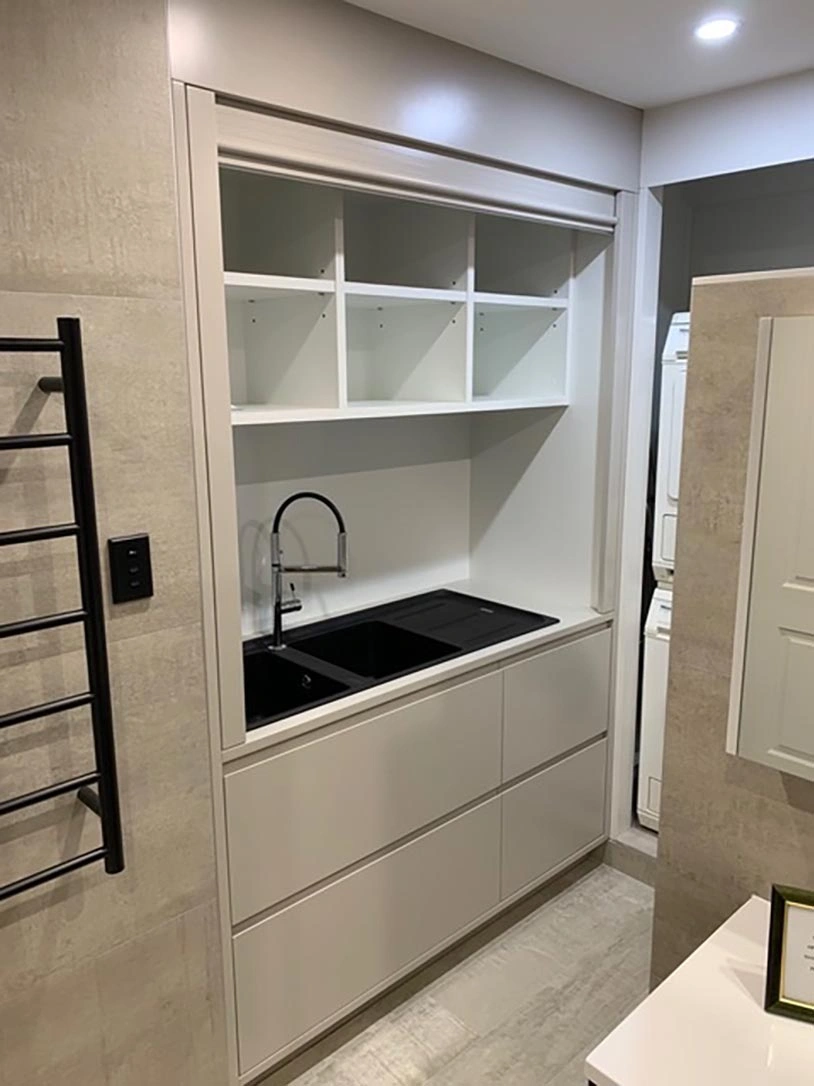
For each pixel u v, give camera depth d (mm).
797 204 2846
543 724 2549
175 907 1691
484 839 2424
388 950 2199
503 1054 2102
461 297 2285
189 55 1478
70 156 1352
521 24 1801
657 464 2641
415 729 2148
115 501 1486
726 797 1655
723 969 1450
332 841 1995
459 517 3080
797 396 1409
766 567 1496
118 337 1448
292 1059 2082
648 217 2514
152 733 1602
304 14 1629
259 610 2527
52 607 1437
